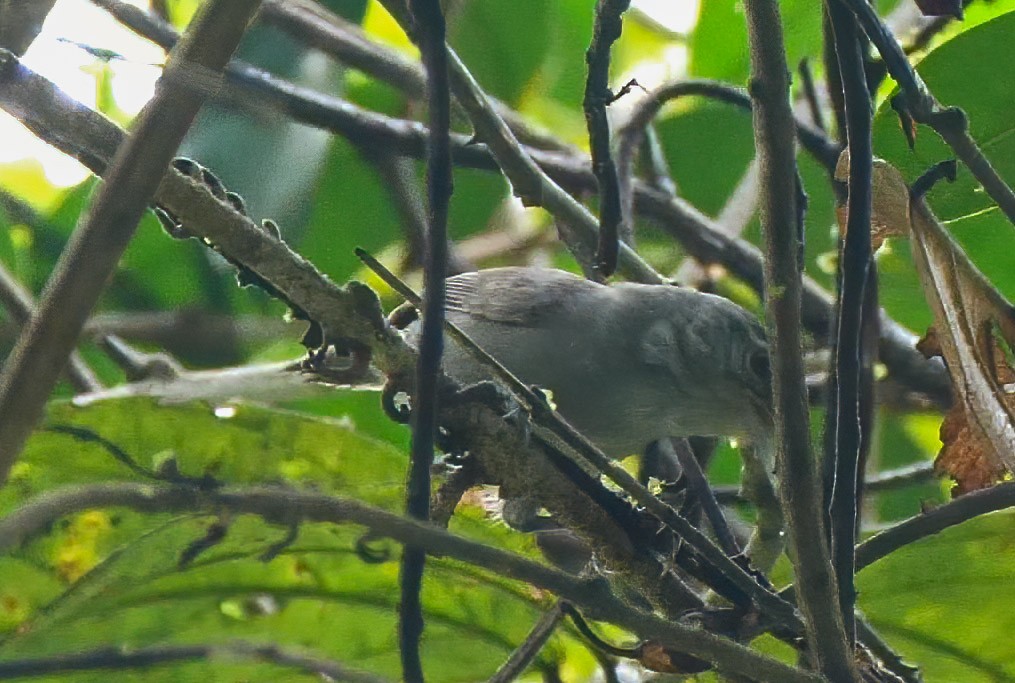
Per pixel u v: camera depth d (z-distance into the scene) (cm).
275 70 1120
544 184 829
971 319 631
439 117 570
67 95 513
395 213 1168
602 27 685
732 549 803
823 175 1050
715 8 1175
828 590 540
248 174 1047
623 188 1015
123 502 430
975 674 781
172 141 448
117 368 1154
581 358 984
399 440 1089
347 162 1150
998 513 714
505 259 1318
